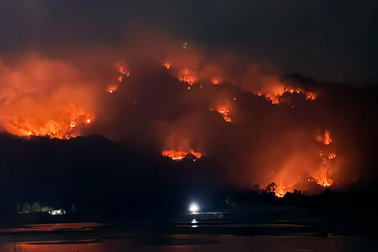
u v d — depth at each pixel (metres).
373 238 37.41
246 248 32.28
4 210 78.38
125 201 88.75
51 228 55.44
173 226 54.09
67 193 90.31
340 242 34.88
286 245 33.47
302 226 50.50
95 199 88.38
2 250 34.16
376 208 80.69
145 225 57.03
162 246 34.38
